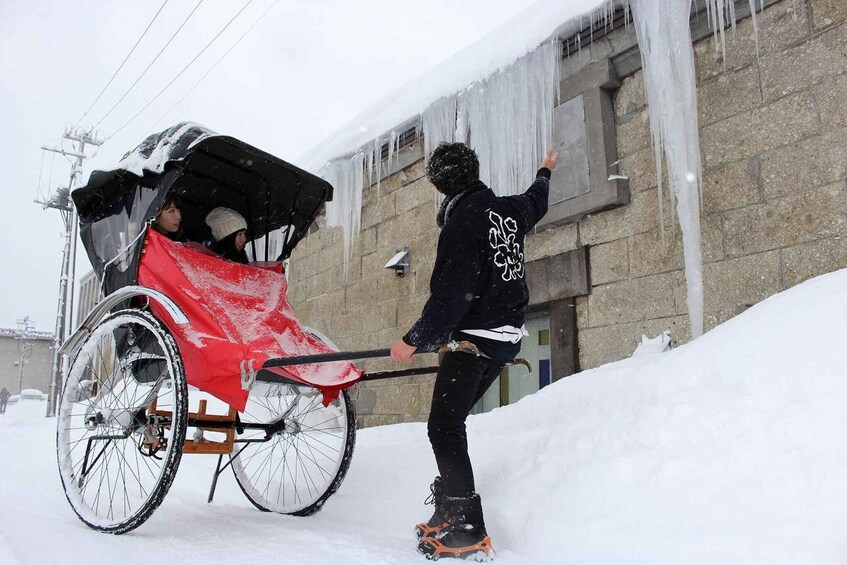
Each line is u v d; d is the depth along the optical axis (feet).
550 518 7.95
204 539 8.79
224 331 9.55
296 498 11.37
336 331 25.99
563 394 11.48
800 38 12.76
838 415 6.89
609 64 15.99
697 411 8.14
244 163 12.32
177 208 12.21
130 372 10.95
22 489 13.08
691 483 7.19
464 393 7.75
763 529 6.23
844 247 11.66
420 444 12.89
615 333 15.43
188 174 12.35
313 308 27.96
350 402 11.21
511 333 7.84
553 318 17.01
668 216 14.58
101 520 9.25
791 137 12.68
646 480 7.59
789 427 7.06
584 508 7.80
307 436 14.69
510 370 19.22
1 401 95.35
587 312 16.21
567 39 16.56
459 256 7.43
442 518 7.63
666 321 14.38
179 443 8.69
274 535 9.09
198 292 9.93
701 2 13.88
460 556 7.43
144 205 10.46
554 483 8.52
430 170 8.43
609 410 9.89
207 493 13.35
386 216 23.84
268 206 13.35
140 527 9.67
